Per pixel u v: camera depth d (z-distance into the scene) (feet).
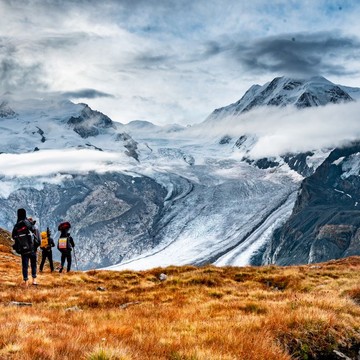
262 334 42.16
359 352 45.32
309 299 61.62
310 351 43.83
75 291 83.76
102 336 38.99
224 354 34.17
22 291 77.92
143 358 32.63
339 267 143.13
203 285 102.27
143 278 116.57
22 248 82.79
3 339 34.35
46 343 33.78
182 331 43.16
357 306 59.57
